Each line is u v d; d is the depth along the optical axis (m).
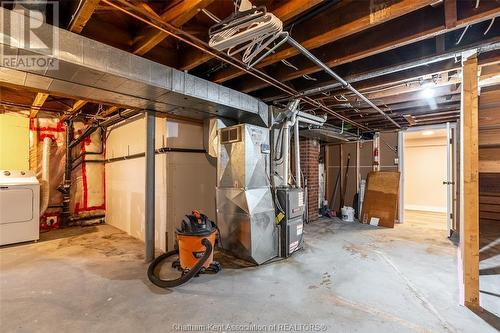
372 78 3.00
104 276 2.86
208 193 4.27
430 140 7.69
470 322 2.00
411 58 2.36
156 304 2.27
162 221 3.84
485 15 1.64
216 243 3.74
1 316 2.09
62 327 1.94
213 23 2.08
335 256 3.52
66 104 4.64
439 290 2.52
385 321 2.01
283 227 3.49
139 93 2.50
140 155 4.43
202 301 2.32
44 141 4.93
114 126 5.41
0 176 4.18
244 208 3.19
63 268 3.09
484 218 5.51
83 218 5.56
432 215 6.89
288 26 2.00
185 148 4.00
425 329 1.91
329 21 1.94
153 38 2.00
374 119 4.95
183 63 2.52
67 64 1.84
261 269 3.06
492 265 3.20
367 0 1.76
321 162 7.03
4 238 3.97
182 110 3.23
